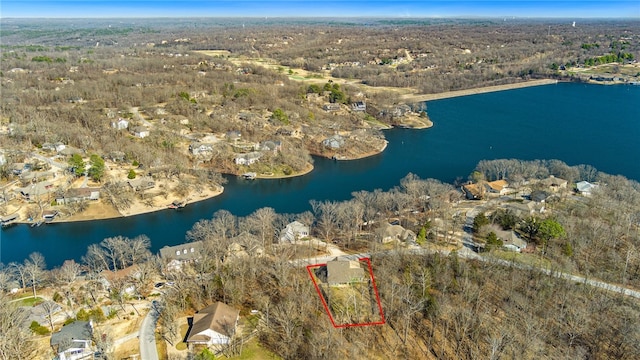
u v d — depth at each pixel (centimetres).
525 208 12400
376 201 12681
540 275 9106
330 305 8462
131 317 8344
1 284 8956
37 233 12075
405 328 7669
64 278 9475
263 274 9512
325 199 14350
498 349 7125
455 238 11138
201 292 8819
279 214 12669
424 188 13500
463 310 7969
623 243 10631
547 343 7425
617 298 8550
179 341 7631
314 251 10638
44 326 8019
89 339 7550
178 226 12488
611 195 12975
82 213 12938
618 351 7238
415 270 9494
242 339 7612
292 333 7631
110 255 10025
